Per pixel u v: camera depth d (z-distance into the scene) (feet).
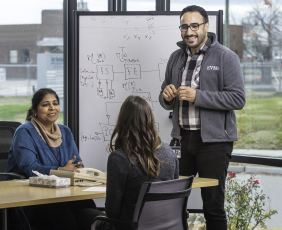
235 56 12.47
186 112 12.45
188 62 12.76
